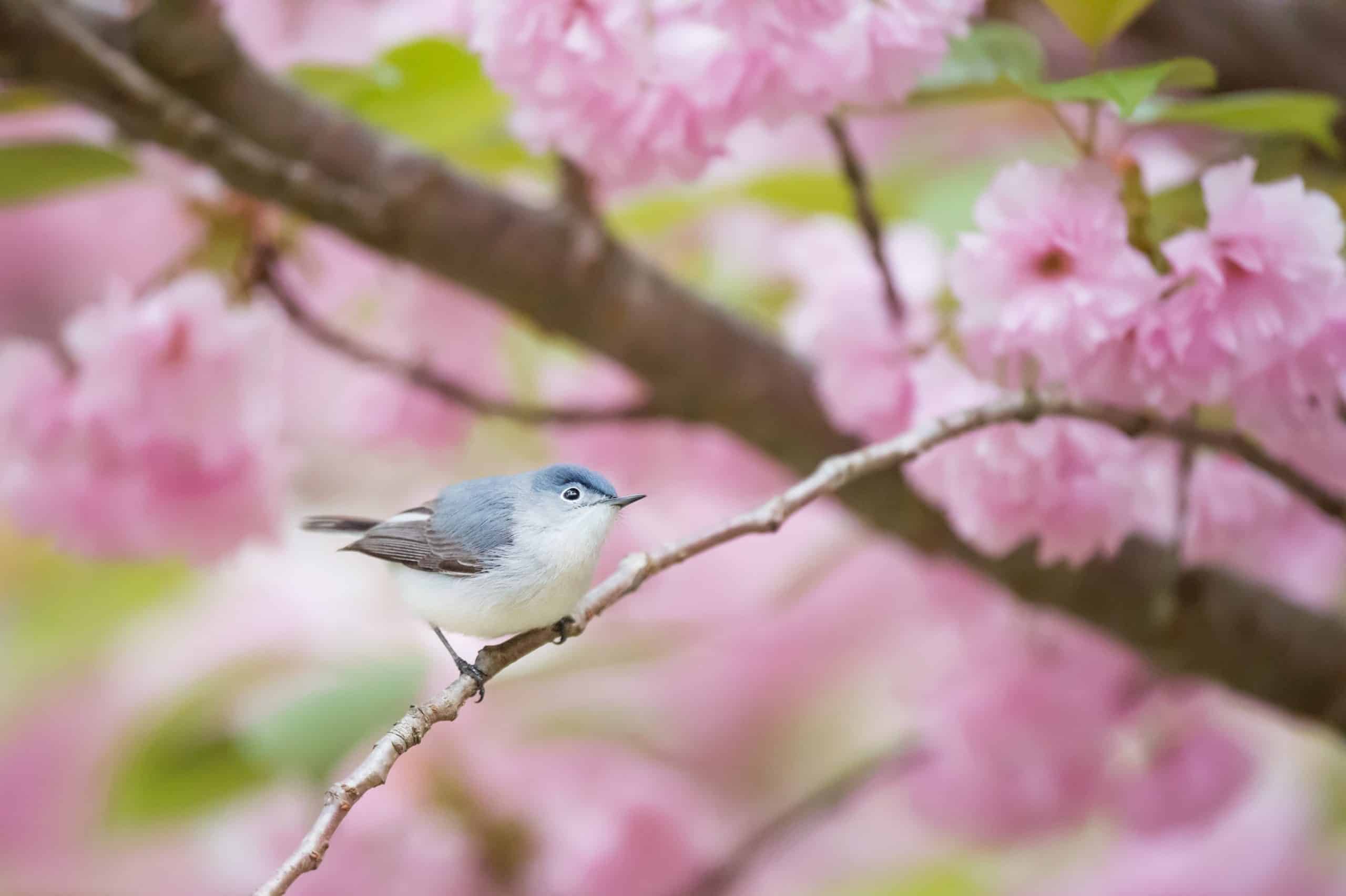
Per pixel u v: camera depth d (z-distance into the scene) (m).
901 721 6.63
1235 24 5.31
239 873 5.43
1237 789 5.41
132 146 5.28
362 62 5.42
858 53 5.13
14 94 5.23
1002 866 5.96
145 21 5.20
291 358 6.04
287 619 5.45
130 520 5.31
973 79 5.19
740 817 6.34
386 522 5.21
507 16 5.13
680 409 5.30
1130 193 5.14
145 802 5.39
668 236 5.44
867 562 6.46
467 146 5.33
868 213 5.22
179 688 5.43
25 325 8.22
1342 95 5.31
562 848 5.43
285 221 5.33
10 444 5.29
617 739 5.92
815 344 5.27
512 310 5.27
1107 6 5.14
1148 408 5.16
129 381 5.27
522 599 5.18
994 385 5.17
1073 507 5.16
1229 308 5.11
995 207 5.12
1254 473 5.23
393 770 5.42
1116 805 5.41
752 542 6.08
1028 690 5.39
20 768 6.11
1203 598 5.27
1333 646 5.27
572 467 5.20
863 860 6.33
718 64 5.14
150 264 5.42
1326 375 5.12
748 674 6.58
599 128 5.16
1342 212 5.22
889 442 5.13
